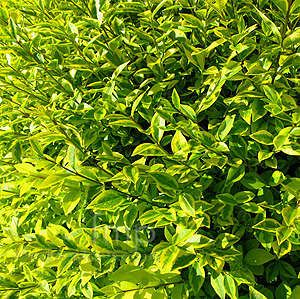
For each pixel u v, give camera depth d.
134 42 1.90
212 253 1.43
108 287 1.47
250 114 1.55
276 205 1.55
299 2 1.23
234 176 1.55
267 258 1.52
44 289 1.80
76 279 1.68
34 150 1.64
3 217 2.56
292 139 1.41
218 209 1.56
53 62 2.01
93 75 2.20
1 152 2.60
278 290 1.55
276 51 1.44
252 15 1.72
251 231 1.60
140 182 1.63
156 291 1.50
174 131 1.94
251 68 1.40
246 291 1.71
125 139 1.96
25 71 2.08
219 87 1.44
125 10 1.94
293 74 1.60
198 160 1.56
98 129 1.86
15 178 2.17
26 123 2.27
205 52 1.60
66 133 1.81
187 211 1.36
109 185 1.81
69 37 1.78
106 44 1.88
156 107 1.79
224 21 1.48
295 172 1.73
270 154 1.46
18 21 1.98
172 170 1.53
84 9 1.99
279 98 1.37
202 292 1.59
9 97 2.05
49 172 1.64
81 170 1.64
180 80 1.99
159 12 2.19
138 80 2.01
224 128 1.54
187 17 1.59
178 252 1.30
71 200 1.72
